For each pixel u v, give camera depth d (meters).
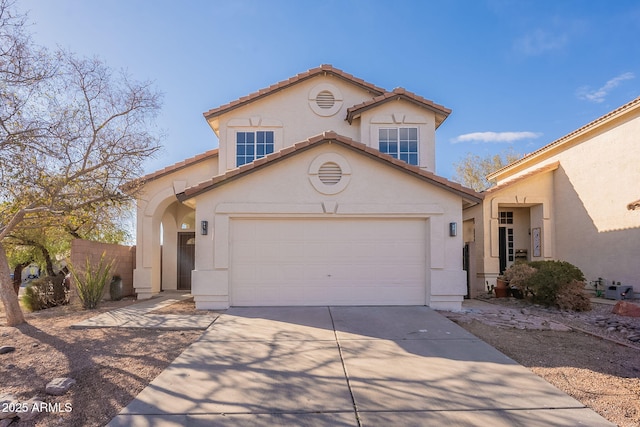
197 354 7.26
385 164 11.53
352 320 9.78
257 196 11.47
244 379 6.12
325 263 11.63
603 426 4.72
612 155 15.22
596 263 15.88
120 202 11.37
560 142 17.81
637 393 5.68
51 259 19.78
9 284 9.94
